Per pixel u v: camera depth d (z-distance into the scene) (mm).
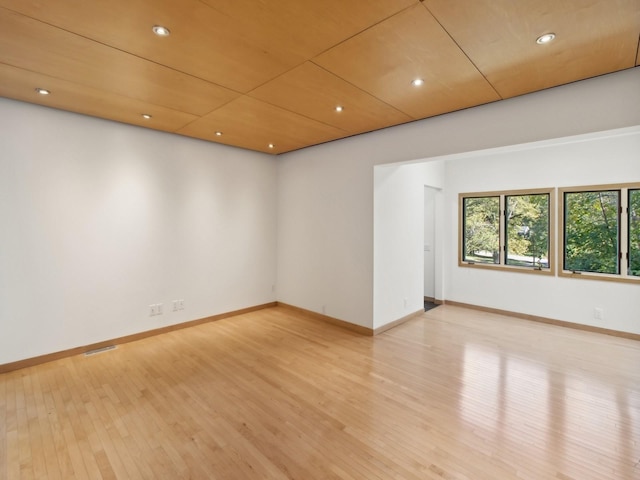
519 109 2896
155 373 3156
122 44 2094
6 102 3088
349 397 2736
